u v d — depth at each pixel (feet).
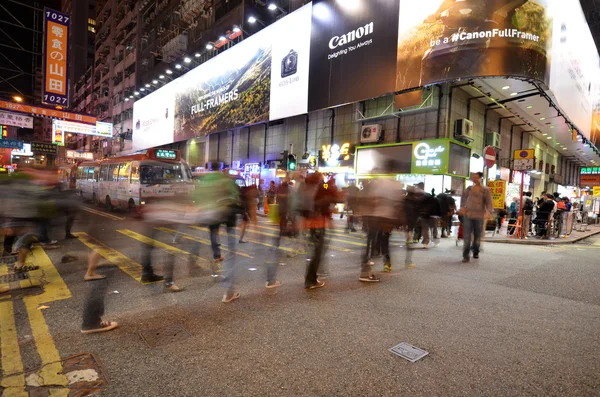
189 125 114.32
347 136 74.95
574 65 64.18
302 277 18.34
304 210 16.62
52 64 91.61
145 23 158.40
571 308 14.40
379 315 12.98
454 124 60.03
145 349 9.83
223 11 108.17
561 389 8.28
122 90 176.35
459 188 59.72
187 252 23.93
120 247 25.08
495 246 33.22
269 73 81.82
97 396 7.52
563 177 132.57
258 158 97.09
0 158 124.26
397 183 19.06
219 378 8.39
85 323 10.78
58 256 21.16
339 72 64.08
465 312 13.56
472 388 8.22
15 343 10.05
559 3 51.11
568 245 36.45
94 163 63.00
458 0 47.83
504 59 45.29
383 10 56.90
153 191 42.24
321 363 9.25
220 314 12.71
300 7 78.48
